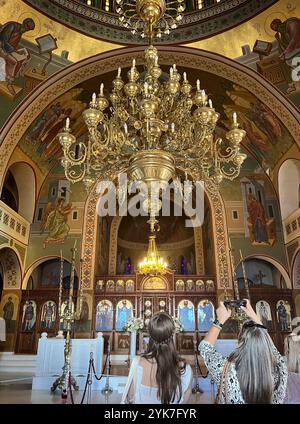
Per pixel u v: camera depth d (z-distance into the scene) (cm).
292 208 1616
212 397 809
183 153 748
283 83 1216
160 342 226
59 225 1700
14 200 1784
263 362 188
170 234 2380
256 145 1627
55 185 1764
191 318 1595
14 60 1187
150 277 1670
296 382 224
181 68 1351
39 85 1288
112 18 1262
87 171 707
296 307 1512
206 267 1900
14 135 1296
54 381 956
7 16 1097
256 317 236
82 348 1025
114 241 2105
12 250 1520
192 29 1263
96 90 1438
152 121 645
